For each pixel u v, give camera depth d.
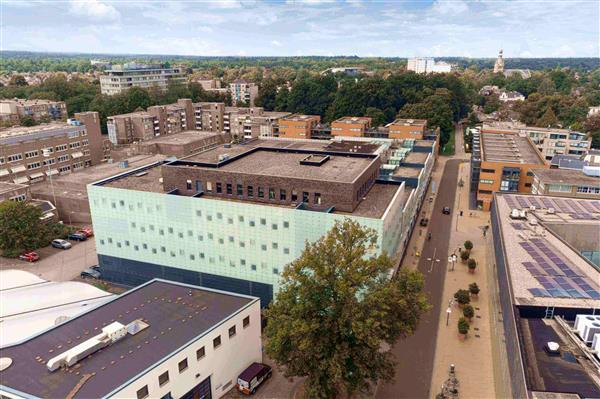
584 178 91.12
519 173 107.75
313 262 43.03
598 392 32.84
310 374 43.62
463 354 54.34
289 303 43.69
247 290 65.94
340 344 42.44
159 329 45.03
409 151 124.81
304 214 58.50
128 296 51.91
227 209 62.62
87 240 92.88
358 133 154.00
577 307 43.09
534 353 37.91
